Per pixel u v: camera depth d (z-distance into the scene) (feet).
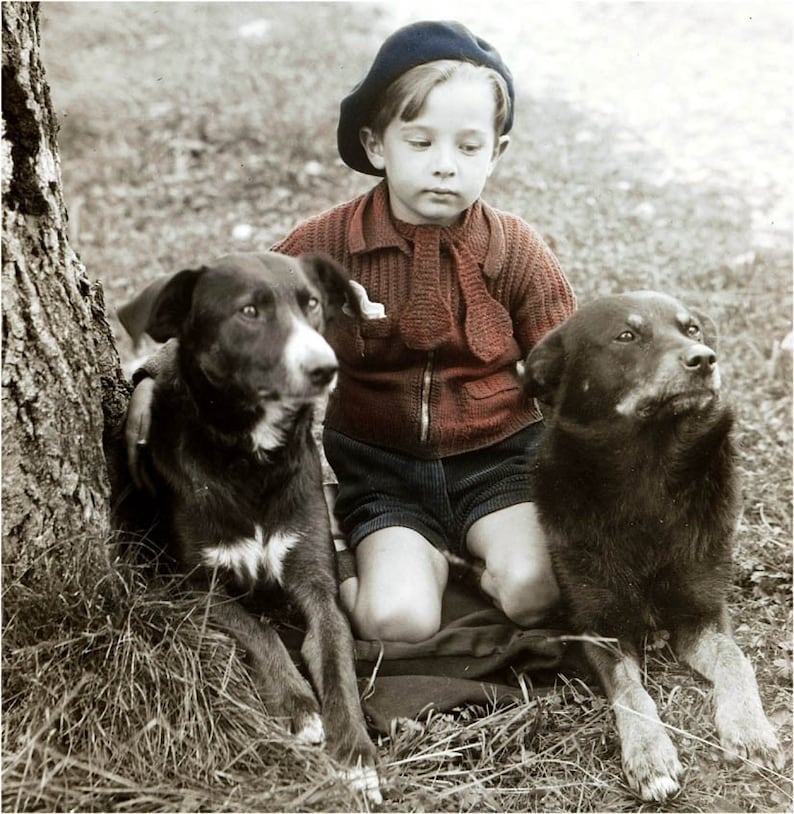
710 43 33.94
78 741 9.09
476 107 11.22
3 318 9.53
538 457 11.62
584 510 11.08
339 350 12.16
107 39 34.01
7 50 9.57
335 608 10.80
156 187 25.53
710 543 11.05
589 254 20.88
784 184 25.17
